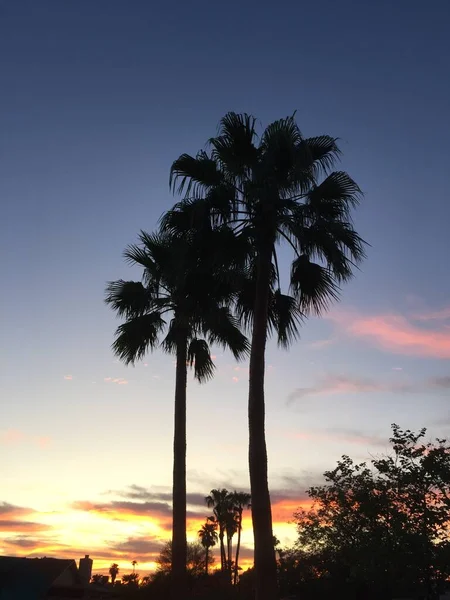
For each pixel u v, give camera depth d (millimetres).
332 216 16484
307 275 16609
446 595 24531
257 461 13750
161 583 39062
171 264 17812
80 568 43281
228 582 45906
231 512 75812
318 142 16719
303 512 24719
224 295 18219
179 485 20422
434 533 21797
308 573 28844
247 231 15930
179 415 21422
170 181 16844
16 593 32031
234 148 16422
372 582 23109
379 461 23328
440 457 22500
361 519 22859
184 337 22250
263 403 14367
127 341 23000
